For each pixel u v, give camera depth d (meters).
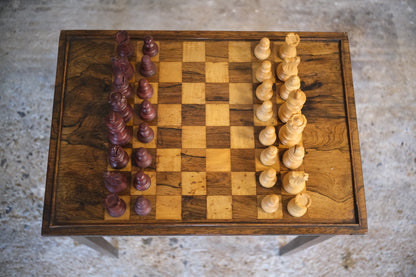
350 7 1.20
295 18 1.18
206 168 0.73
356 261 0.99
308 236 0.80
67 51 0.78
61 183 0.71
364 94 1.13
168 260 0.97
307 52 0.80
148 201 0.69
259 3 1.19
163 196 0.71
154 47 0.77
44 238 0.98
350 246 1.00
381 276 0.98
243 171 0.73
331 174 0.74
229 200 0.71
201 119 0.75
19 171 1.03
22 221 0.99
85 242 0.78
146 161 0.71
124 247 0.98
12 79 1.10
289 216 0.71
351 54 1.16
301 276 0.98
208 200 0.71
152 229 0.69
